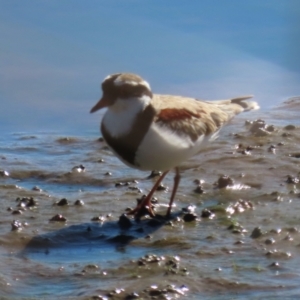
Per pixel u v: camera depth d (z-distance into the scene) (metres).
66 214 12.67
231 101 14.59
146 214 12.62
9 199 13.48
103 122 12.29
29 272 10.30
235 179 14.33
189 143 12.45
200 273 10.05
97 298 9.27
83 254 11.03
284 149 16.11
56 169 15.53
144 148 11.95
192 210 12.83
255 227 11.75
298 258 10.55
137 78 12.08
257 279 9.86
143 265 10.37
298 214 12.34
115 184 14.54
